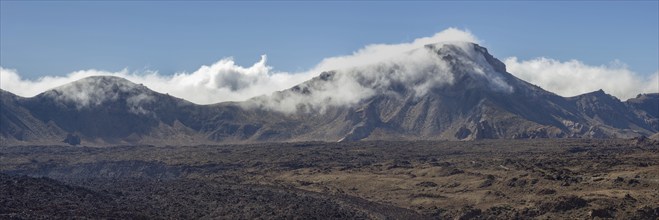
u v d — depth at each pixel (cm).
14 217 18162
